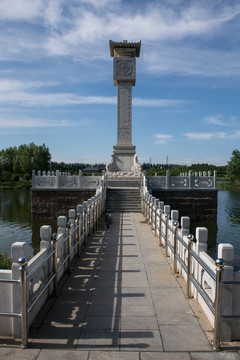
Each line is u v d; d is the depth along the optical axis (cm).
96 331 461
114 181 2423
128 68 2684
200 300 549
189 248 583
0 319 444
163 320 496
